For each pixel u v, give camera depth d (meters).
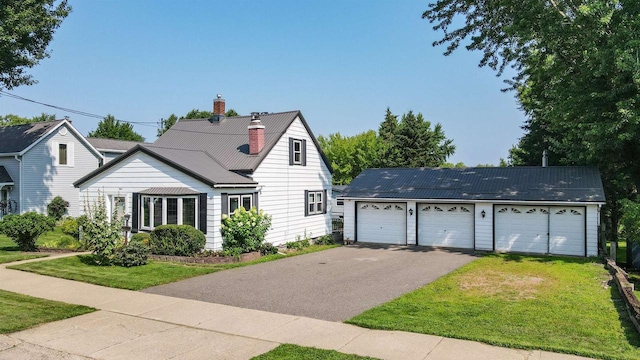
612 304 11.01
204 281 13.94
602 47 15.96
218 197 18.55
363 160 50.84
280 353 7.63
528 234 20.95
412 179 25.36
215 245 18.36
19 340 8.31
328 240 24.73
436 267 16.88
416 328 8.93
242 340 8.41
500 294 12.20
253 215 19.11
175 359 7.46
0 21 23.59
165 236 17.78
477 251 21.48
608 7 15.30
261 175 21.45
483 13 20.67
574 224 20.12
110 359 7.46
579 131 19.00
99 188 20.73
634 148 19.31
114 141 40.56
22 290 12.12
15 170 30.12
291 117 23.94
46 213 30.97
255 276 14.91
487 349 7.79
